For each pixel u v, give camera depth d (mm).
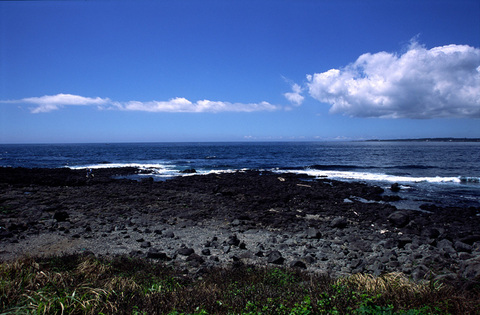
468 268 5812
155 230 10539
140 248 8695
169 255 8094
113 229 10695
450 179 28516
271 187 22703
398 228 12180
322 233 10961
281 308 4273
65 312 4113
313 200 18172
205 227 11508
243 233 10820
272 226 11898
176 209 14586
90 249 8406
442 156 63156
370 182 27188
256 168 40562
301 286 5473
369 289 4941
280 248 9031
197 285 5688
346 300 4441
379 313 4008
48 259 6598
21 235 9406
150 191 19578
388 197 19422
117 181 25188
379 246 9359
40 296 4336
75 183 23203
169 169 39062
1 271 5141
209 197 18016
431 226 12648
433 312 4195
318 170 37781
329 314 4074
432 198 19875
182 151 89312
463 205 17828
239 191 20172
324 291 4918
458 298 4477
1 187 19906
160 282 5664
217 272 6621
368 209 15773
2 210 12789
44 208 13328
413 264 7469
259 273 6387
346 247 9297
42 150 102875
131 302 4586
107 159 58062
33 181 22891
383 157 61219
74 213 13008
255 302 4613
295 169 39219
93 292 4652
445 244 9477
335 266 7613
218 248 8898
